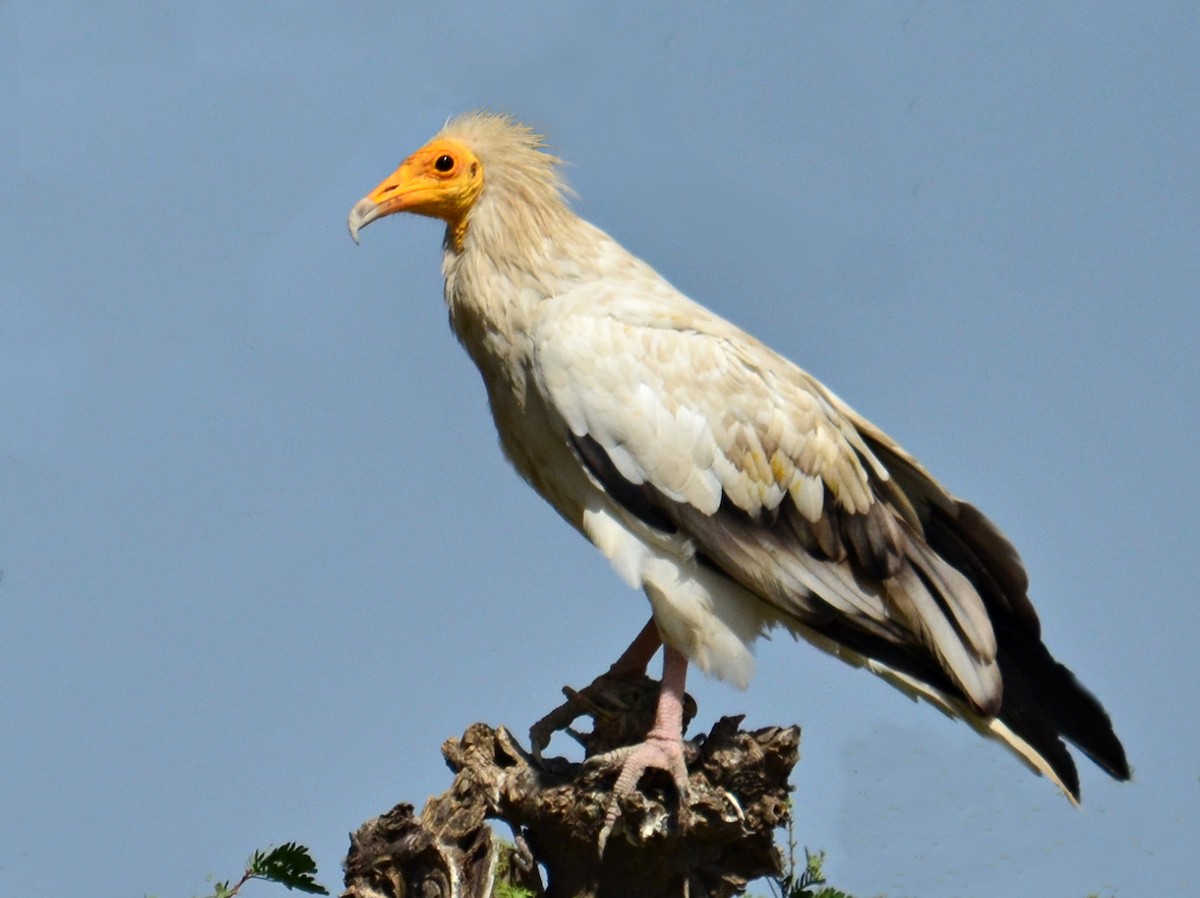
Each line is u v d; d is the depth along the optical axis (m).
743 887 10.23
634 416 11.44
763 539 11.73
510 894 9.90
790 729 10.00
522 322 11.88
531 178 12.14
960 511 12.34
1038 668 12.56
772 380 11.93
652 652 11.97
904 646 12.20
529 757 10.26
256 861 9.39
